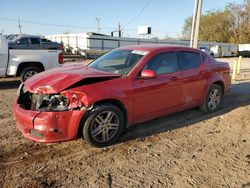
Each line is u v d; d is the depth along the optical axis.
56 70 5.30
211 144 5.07
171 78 5.65
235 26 71.62
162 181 3.83
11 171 4.01
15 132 5.45
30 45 23.25
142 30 49.03
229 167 4.25
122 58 5.57
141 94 5.14
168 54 5.76
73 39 46.41
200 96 6.44
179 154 4.64
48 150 4.68
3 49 9.68
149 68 5.33
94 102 4.51
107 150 4.72
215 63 6.84
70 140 4.55
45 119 4.27
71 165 4.21
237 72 15.95
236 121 6.34
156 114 5.54
